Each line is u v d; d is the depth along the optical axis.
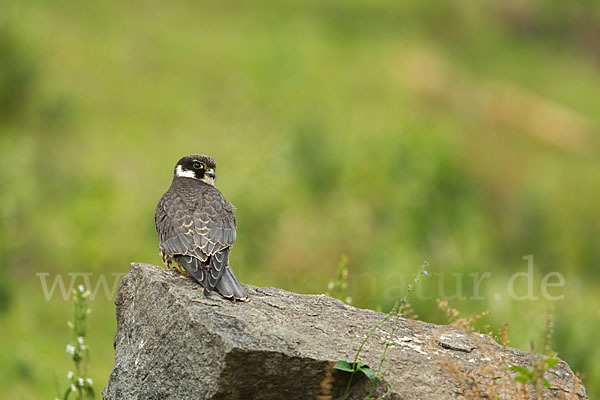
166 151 19.98
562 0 39.47
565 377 5.82
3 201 14.84
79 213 15.37
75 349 7.72
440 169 17.83
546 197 20.81
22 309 12.83
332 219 15.84
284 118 21.56
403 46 32.25
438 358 5.74
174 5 31.31
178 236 6.73
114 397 6.01
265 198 15.62
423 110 27.33
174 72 25.42
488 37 35.41
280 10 33.09
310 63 28.44
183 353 5.54
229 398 5.24
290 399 5.31
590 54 36.28
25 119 20.02
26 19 23.05
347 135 20.45
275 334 5.50
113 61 25.03
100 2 29.69
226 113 22.66
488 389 5.34
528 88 32.09
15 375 10.79
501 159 25.19
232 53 27.69
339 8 34.31
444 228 15.92
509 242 18.23
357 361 5.41
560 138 27.95
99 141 20.03
